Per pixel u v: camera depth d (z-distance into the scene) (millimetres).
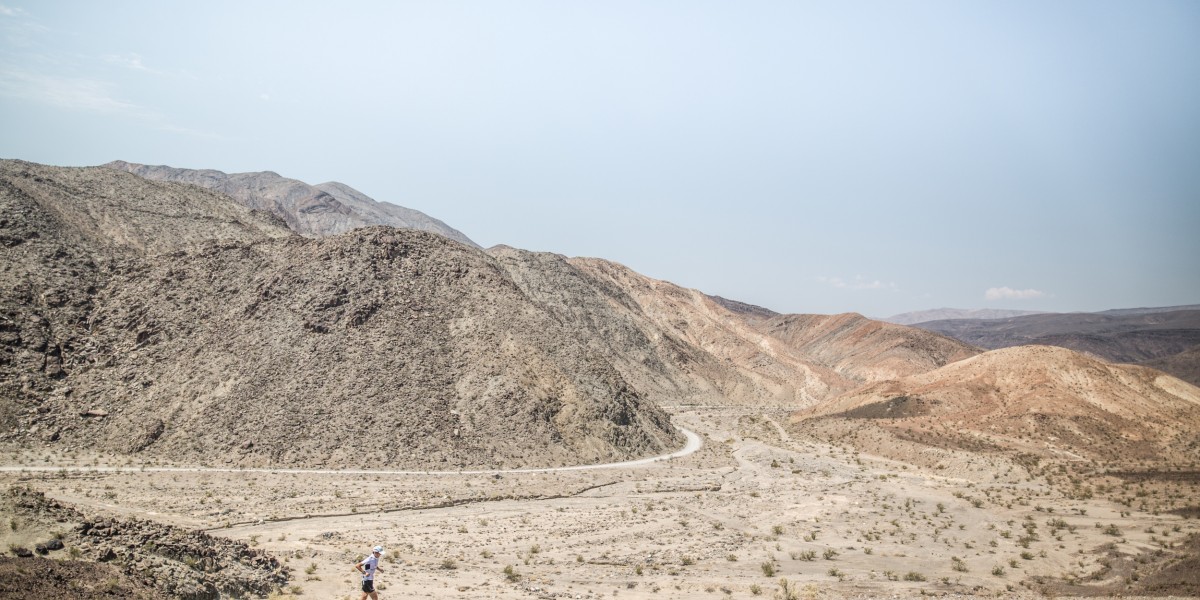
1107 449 92000
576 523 60406
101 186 132125
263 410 83438
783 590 41031
